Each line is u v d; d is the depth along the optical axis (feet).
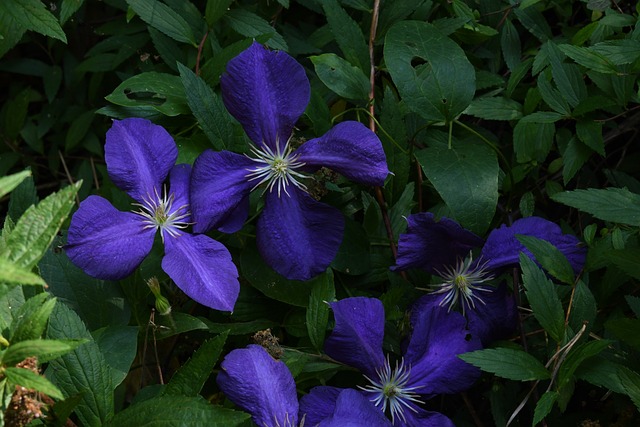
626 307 2.51
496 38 2.83
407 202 2.58
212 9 2.62
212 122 2.44
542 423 2.44
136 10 2.60
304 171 2.39
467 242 2.39
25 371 1.82
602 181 2.81
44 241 1.83
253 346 2.19
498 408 2.44
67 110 3.03
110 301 2.36
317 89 2.73
